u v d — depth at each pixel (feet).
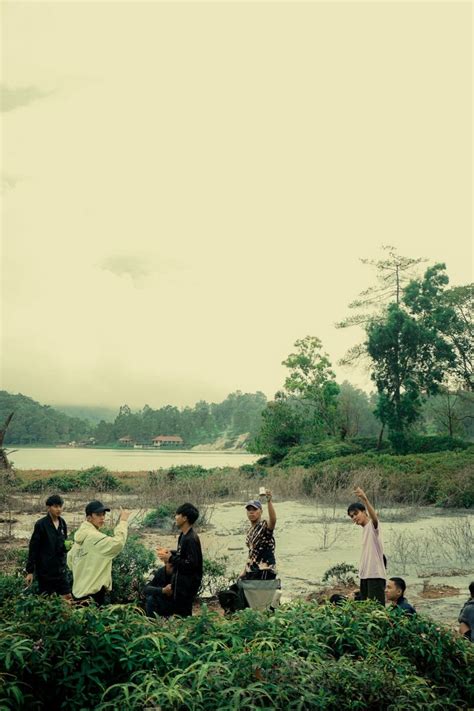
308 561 45.80
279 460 161.68
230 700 12.88
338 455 141.90
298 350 171.01
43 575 25.85
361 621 17.87
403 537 54.60
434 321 156.76
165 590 22.84
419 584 38.17
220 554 48.24
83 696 14.20
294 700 13.34
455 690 16.99
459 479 86.48
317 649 15.76
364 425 353.72
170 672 13.83
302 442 166.20
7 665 13.61
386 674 15.06
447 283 162.09
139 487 101.76
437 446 149.07
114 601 29.48
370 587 24.71
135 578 30.55
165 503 75.00
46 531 26.03
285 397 171.12
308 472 103.96
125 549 31.45
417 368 159.53
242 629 16.57
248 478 110.32
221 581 36.06
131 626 16.03
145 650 14.99
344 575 38.68
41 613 15.71
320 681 14.19
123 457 411.75
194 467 120.88
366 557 25.04
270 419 168.25
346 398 183.52
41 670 14.30
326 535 56.03
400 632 17.75
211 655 14.38
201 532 59.93
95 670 14.51
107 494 99.76
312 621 17.31
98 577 22.89
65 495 96.12
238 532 59.93
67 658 14.57
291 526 63.57
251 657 14.21
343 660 15.11
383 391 159.33
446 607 32.83
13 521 66.80
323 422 169.17
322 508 78.84
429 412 215.10
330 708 14.03
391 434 152.87
